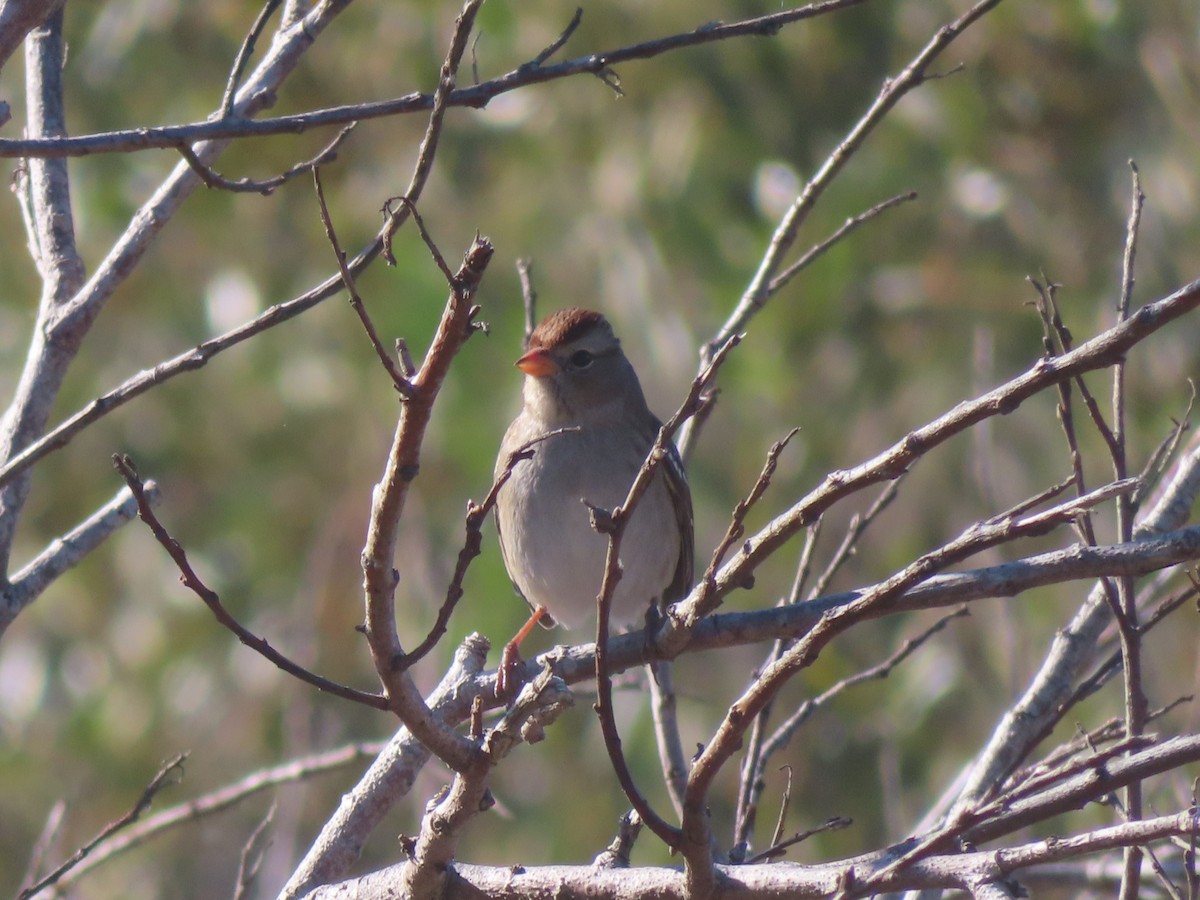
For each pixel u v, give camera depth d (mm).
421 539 12836
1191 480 6094
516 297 13562
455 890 5012
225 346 5266
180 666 14078
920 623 12914
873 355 14258
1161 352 13383
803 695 13328
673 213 13477
